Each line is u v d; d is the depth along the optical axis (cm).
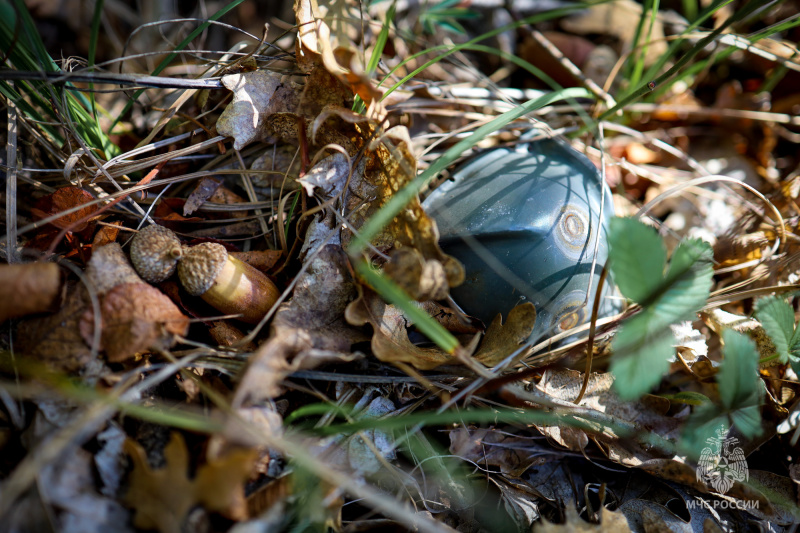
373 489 24
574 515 24
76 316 23
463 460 25
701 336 27
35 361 23
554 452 26
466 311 26
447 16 34
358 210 26
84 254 26
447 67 36
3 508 20
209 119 29
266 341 24
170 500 21
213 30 36
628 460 25
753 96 36
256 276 25
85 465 22
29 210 28
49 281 23
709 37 28
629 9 38
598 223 27
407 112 31
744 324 27
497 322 26
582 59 37
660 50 37
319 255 25
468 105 33
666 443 25
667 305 22
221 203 28
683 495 25
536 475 26
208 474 21
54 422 22
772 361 27
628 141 35
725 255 30
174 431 23
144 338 23
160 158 27
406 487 24
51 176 28
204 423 21
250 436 21
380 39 28
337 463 24
